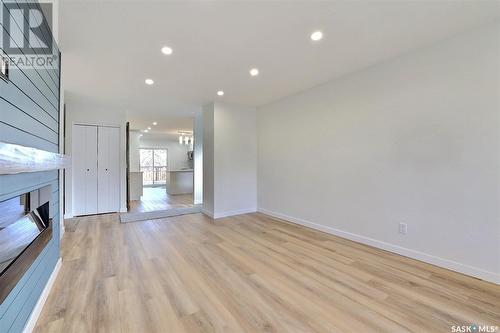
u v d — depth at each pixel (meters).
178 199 6.82
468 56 2.15
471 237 2.14
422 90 2.46
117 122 4.98
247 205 4.95
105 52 2.47
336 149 3.37
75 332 1.47
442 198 2.32
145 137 10.66
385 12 1.88
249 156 4.96
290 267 2.41
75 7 1.76
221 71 3.02
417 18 1.96
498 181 2.00
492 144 2.02
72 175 4.55
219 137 4.58
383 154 2.80
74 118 4.56
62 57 2.56
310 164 3.80
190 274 2.25
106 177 4.88
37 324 1.54
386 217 2.79
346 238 3.25
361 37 2.25
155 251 2.82
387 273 2.25
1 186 1.07
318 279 2.16
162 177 11.68
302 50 2.49
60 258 2.36
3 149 0.93
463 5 1.80
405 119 2.59
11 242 1.21
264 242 3.15
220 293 1.93
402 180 2.63
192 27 2.05
